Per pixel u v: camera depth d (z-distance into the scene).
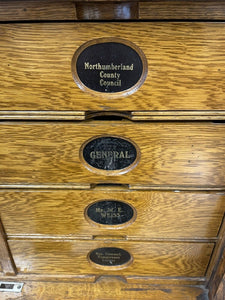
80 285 0.82
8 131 0.57
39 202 0.67
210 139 0.56
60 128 0.56
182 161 0.59
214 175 0.61
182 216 0.68
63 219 0.70
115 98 0.52
